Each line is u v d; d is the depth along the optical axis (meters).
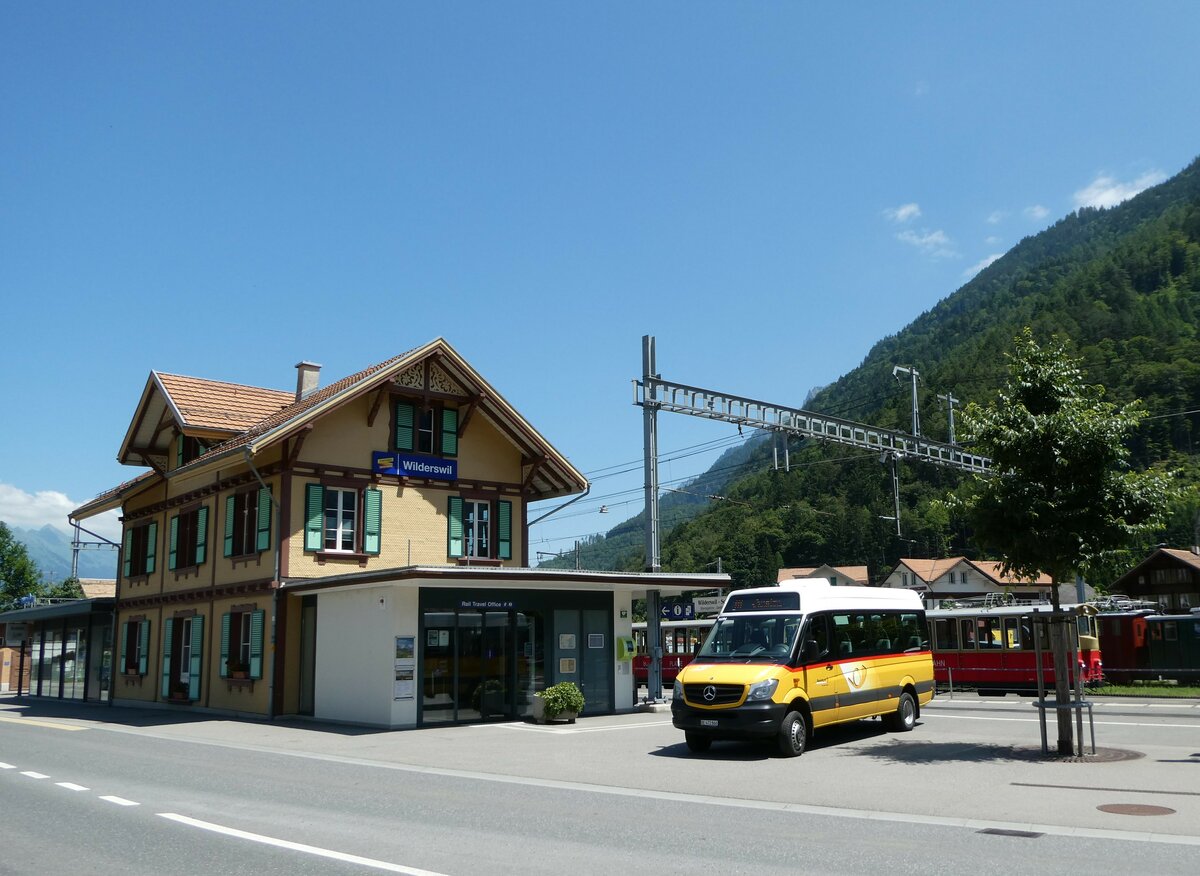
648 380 26.66
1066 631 15.10
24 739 20.19
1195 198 153.75
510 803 11.36
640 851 8.52
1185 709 23.03
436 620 22.22
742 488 111.00
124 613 34.31
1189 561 49.59
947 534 87.56
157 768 14.97
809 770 14.01
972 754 15.23
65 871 7.78
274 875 7.61
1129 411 15.06
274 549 25.31
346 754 16.94
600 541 121.06
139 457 33.22
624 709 25.55
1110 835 9.07
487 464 29.95
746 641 16.91
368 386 26.42
